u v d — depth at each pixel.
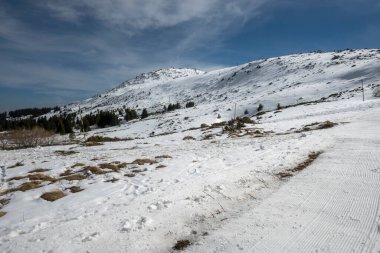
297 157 14.52
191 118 104.00
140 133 93.56
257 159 14.21
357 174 10.83
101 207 8.38
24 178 13.23
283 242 6.09
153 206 8.12
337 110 55.06
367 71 136.75
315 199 8.52
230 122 44.62
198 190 9.48
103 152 23.67
